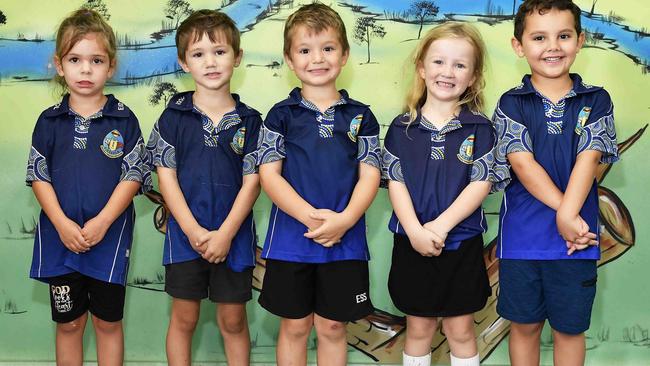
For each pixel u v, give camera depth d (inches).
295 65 71.2
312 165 70.0
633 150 81.7
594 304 82.8
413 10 81.5
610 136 68.9
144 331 84.7
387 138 72.8
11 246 84.0
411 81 79.5
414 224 69.4
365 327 84.4
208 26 72.3
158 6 82.0
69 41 71.9
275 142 70.7
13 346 85.0
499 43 81.6
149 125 83.0
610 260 82.4
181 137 73.7
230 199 74.2
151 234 84.0
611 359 83.2
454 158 70.7
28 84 82.7
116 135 73.9
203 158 73.4
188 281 73.3
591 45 81.2
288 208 69.2
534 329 71.9
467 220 70.7
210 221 73.2
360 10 81.7
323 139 70.3
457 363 72.2
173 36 82.2
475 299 70.4
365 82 82.4
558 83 70.1
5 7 82.1
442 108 71.9
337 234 68.5
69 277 72.9
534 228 69.4
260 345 84.9
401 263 71.9
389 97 82.4
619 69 81.3
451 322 72.2
